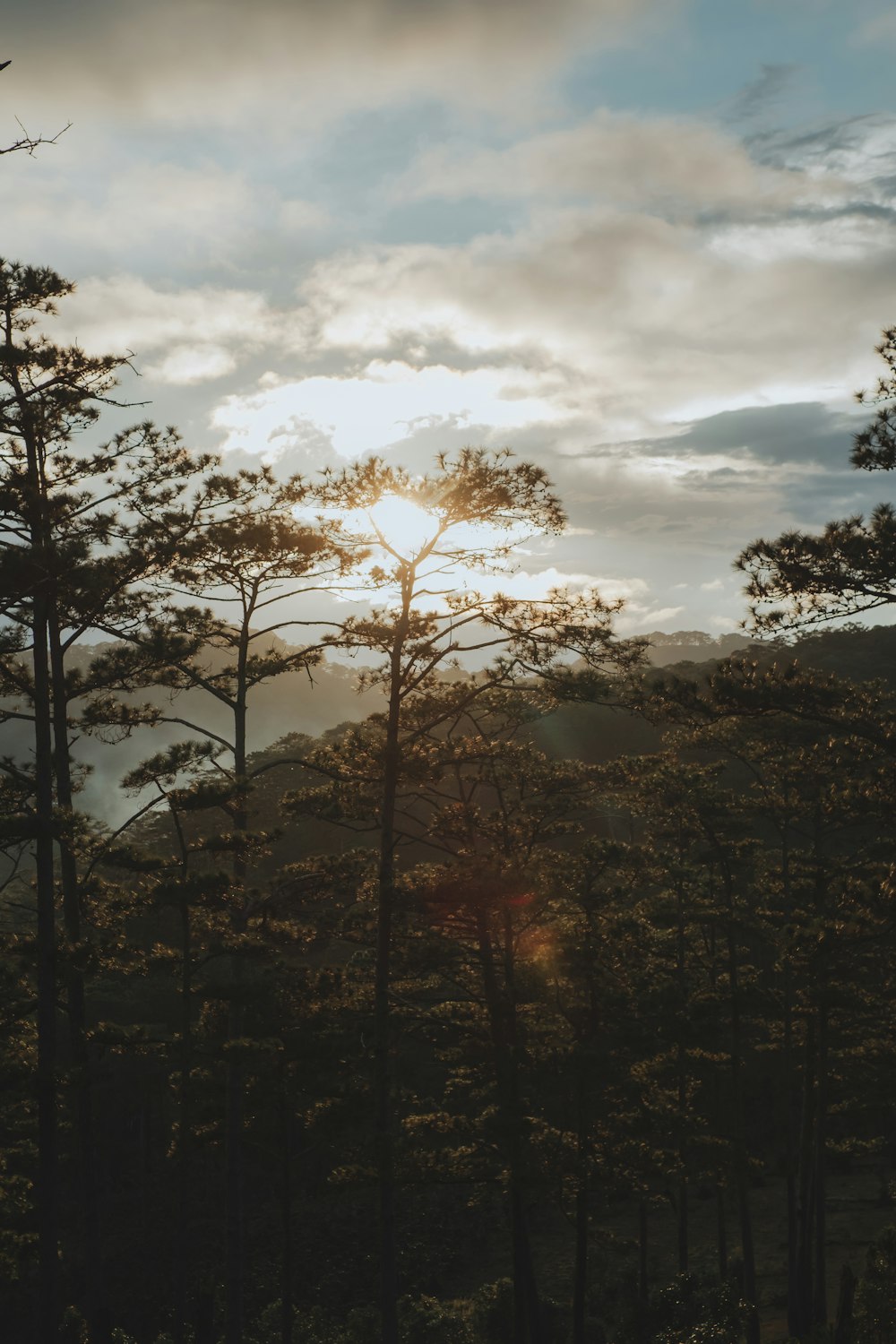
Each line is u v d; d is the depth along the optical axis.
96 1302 21.09
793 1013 30.08
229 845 23.22
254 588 24.97
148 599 24.50
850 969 27.75
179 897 22.02
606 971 27.52
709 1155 27.62
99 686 24.36
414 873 24.73
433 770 24.00
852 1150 29.98
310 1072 23.62
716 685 16.77
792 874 28.72
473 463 21.39
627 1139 25.61
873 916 20.67
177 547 23.05
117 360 19.69
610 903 27.69
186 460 23.09
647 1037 26.75
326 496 21.98
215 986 21.86
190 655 24.83
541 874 25.30
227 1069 24.12
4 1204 23.77
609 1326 30.00
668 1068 28.62
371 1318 30.03
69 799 23.38
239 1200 22.89
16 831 18.45
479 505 21.56
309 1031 24.08
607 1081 25.50
